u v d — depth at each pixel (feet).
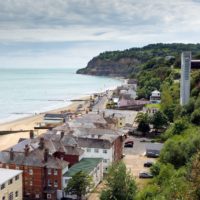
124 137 460.55
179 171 236.84
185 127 399.44
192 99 475.72
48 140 338.13
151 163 367.86
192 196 129.59
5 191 257.96
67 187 287.89
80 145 360.28
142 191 244.83
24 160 302.66
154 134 510.17
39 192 298.56
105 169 355.77
